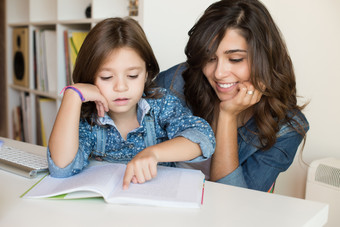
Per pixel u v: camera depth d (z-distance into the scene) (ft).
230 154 3.86
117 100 3.22
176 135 3.26
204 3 5.56
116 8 6.59
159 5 5.72
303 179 5.36
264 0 5.39
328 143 5.10
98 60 3.10
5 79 10.28
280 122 3.92
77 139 2.96
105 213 2.27
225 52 3.51
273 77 3.67
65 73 7.58
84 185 2.53
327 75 4.99
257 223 2.17
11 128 9.66
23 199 2.48
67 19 7.48
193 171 2.98
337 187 4.29
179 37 5.85
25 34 8.70
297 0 5.10
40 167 2.99
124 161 3.69
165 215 2.25
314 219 2.29
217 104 4.27
